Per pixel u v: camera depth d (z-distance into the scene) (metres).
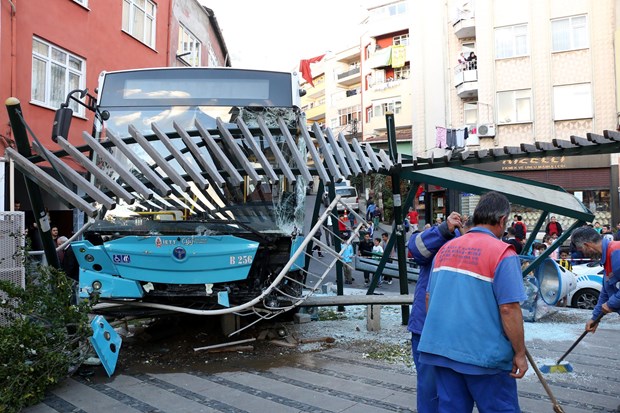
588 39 24.36
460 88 27.78
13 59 12.51
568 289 8.69
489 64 25.98
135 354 6.09
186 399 4.54
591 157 23.25
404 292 7.39
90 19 15.57
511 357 2.83
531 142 25.23
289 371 5.36
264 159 5.53
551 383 4.91
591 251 4.54
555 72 24.95
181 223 5.82
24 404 4.36
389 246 7.55
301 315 7.94
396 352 6.06
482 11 26.23
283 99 6.70
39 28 13.50
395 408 4.25
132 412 4.25
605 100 23.97
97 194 4.75
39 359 4.56
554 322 8.14
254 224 5.98
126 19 17.62
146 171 5.11
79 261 5.73
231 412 4.23
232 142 5.59
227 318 6.71
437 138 27.05
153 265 5.62
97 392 4.73
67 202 4.77
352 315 8.66
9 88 12.41
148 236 5.67
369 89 42.22
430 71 30.39
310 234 5.96
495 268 2.86
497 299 2.84
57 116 5.51
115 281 5.64
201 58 24.62
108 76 6.72
